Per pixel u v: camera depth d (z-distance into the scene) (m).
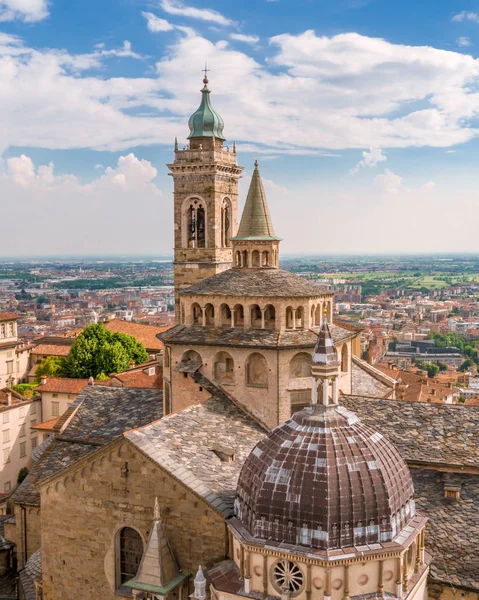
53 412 138.50
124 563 50.62
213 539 46.44
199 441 52.97
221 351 60.84
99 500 50.41
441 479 53.84
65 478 51.50
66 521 51.81
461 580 46.12
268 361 58.78
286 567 40.03
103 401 72.06
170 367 62.81
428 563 45.25
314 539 39.38
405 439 56.62
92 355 163.38
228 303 61.47
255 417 59.62
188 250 118.56
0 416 125.19
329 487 39.88
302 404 59.97
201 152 116.12
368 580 39.84
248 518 42.44
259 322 61.06
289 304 59.69
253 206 65.62
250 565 41.25
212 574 43.75
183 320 64.62
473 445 55.16
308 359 59.38
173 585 45.88
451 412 58.44
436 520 50.41
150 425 51.88
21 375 188.00
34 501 70.25
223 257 120.06
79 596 51.84
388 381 89.50
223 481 49.00
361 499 39.94
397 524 41.06
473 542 48.38
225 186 120.06
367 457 41.50
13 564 74.00
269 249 64.50
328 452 41.22
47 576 52.84
